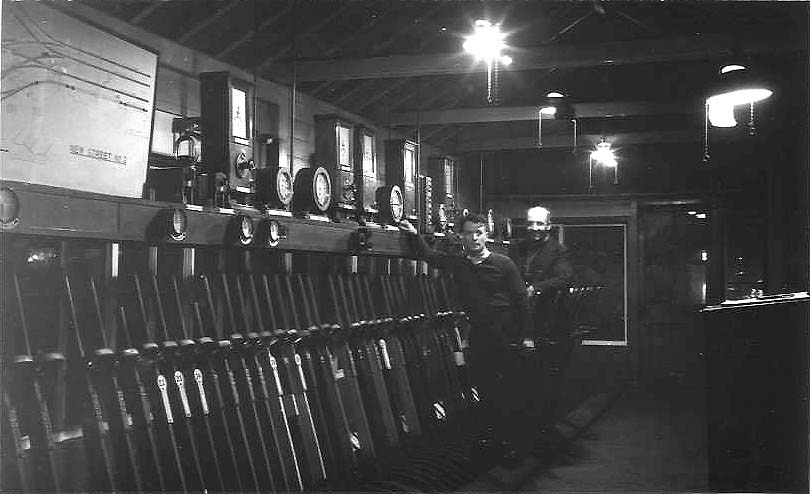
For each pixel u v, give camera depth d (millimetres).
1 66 3896
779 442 4598
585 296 9383
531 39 7328
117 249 4395
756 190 11141
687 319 11703
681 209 11781
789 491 4555
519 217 11766
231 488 4367
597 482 6137
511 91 8859
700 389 11203
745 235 11305
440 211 8102
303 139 7113
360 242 5996
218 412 4402
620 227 11906
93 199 3754
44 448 3557
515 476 6074
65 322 3938
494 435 6262
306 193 5711
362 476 5598
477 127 10477
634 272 11844
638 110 8461
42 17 4102
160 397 4062
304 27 6352
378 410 6070
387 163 7426
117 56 4652
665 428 8469
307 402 5156
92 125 4480
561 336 7738
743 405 4719
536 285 6961
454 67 6598
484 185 11492
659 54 6418
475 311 6160
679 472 6492
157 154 5242
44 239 3854
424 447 6535
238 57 6211
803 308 4582
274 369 4871
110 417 3828
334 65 6695
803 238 7586
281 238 5102
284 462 4781
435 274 8164
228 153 4840
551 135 10328
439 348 7422
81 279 4070
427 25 6895
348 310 5980
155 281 4289
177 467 4004
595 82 8938
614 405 10016
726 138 9625
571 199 11961
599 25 7387
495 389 6223
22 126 4023
